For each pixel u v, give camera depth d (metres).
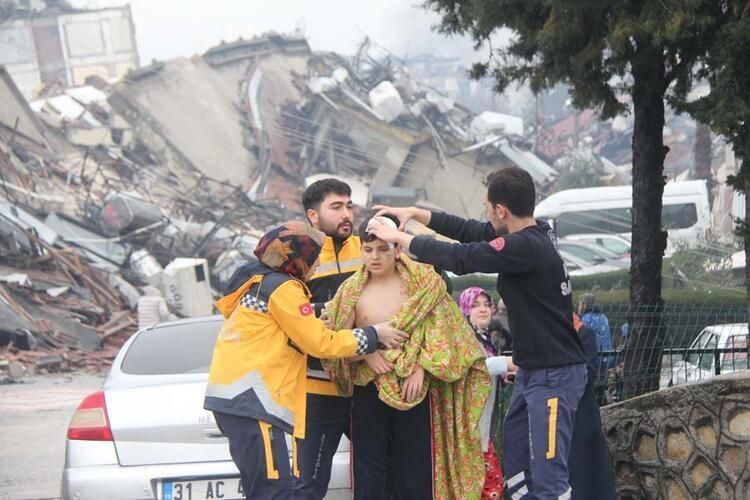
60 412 28.09
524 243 8.20
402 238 8.39
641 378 12.48
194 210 57.69
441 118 64.56
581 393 8.41
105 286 51.94
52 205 52.69
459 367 8.70
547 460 8.17
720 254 41.88
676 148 73.44
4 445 21.22
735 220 13.49
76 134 55.56
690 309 16.02
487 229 9.30
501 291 8.57
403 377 8.57
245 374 8.08
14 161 52.50
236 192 59.62
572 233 49.81
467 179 64.56
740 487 8.24
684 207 47.75
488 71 17.64
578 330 9.03
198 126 59.59
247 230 59.03
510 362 9.70
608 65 15.55
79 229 52.81
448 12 17.47
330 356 8.24
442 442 9.01
